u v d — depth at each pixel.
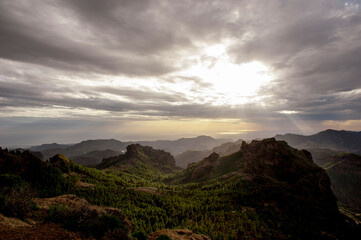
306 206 76.25
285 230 54.88
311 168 102.19
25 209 14.30
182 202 62.38
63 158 74.56
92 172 81.56
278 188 80.88
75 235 12.73
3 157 45.78
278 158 106.50
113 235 13.82
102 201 47.12
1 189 16.20
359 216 135.75
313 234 57.59
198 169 158.62
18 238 10.76
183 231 21.59
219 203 63.41
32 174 47.22
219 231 43.19
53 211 15.43
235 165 135.12
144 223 39.03
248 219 53.66
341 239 65.38
